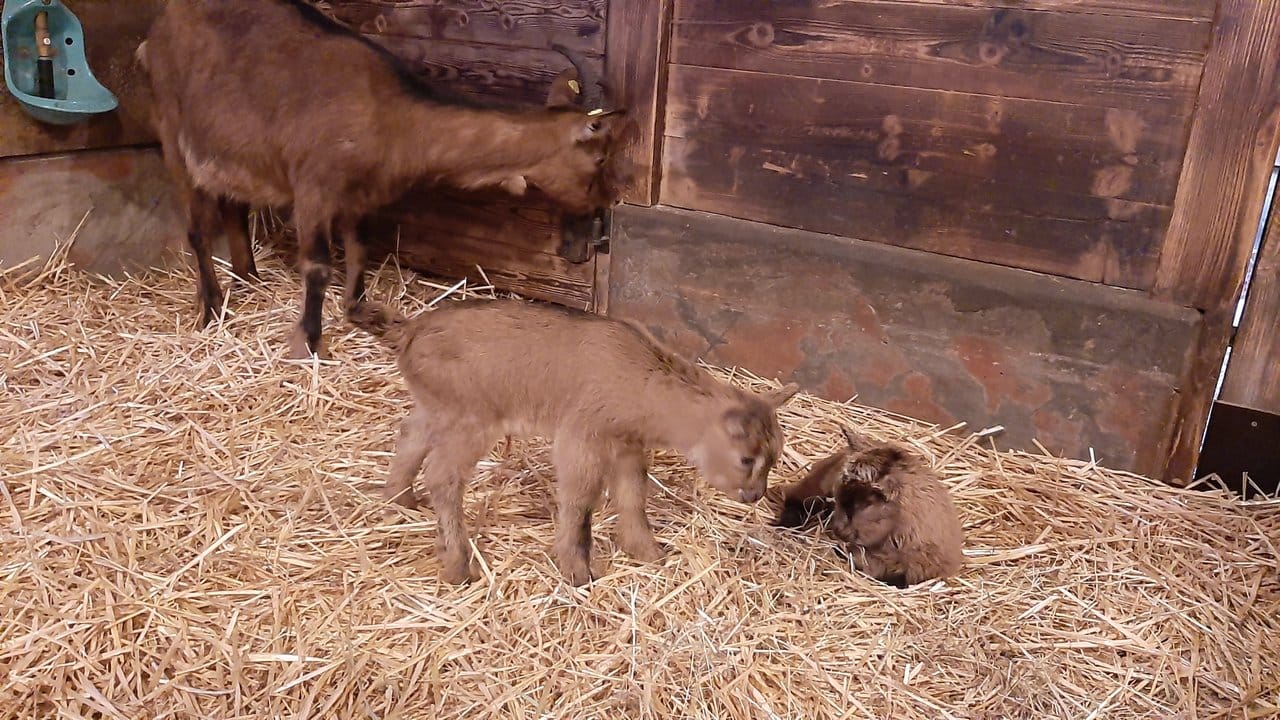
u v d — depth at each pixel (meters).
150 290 2.29
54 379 1.83
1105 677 1.30
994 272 1.81
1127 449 1.77
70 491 1.48
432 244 2.44
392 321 1.35
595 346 1.29
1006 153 1.77
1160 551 1.57
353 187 1.97
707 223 2.04
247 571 1.34
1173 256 1.67
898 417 1.94
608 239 2.18
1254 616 1.44
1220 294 1.65
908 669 1.28
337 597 1.31
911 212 1.88
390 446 1.69
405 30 2.29
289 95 1.91
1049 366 1.79
